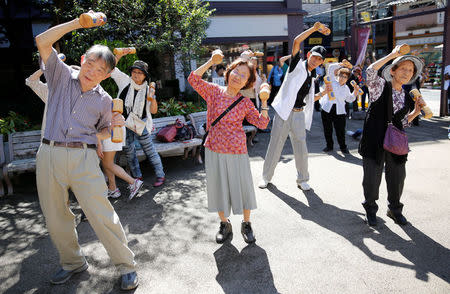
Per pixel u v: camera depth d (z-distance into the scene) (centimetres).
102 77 228
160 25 730
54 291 255
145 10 760
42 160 230
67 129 228
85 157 234
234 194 306
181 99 1080
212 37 1249
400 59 321
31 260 300
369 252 298
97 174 240
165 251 310
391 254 293
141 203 427
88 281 266
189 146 557
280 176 517
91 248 317
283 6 1319
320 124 944
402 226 344
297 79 421
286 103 426
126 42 757
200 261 292
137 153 541
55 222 245
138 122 443
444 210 376
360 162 577
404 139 325
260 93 293
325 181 488
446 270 268
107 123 253
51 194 235
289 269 276
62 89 228
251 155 648
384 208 389
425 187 445
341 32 2558
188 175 540
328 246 310
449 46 941
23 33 1067
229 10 1249
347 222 358
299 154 448
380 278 260
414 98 329
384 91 326
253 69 296
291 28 1339
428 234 326
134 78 432
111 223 244
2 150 471
